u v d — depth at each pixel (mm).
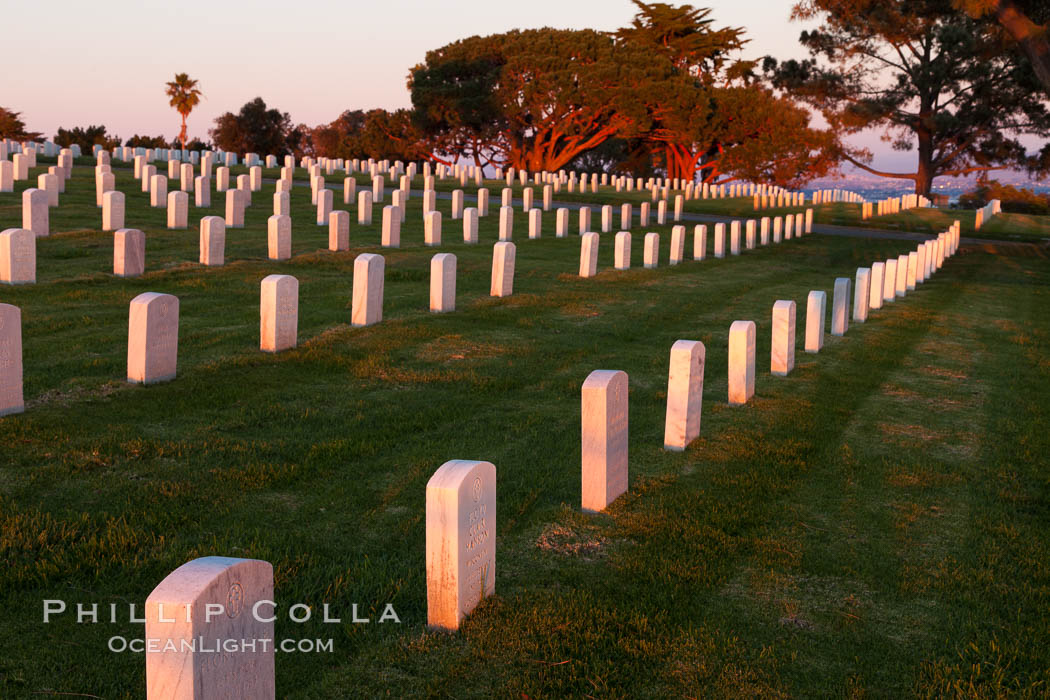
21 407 8375
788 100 72312
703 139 76250
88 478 6934
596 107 72250
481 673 4680
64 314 12742
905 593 5766
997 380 12570
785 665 4855
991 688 4645
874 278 19219
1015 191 88812
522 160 80438
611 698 4457
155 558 5660
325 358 11328
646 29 82750
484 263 21594
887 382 12219
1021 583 5945
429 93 75688
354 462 7785
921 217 53688
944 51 63594
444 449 8266
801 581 5910
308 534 6258
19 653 4609
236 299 14938
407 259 20891
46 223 19719
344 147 87938
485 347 12742
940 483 7965
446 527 5000
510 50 75062
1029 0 30734
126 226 22656
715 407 10406
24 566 5391
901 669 4855
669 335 14727
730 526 6723
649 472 7988
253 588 3682
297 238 23391
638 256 26625
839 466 8352
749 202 54719
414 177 52781
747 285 21641
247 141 93375
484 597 5430
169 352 9844
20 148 44688
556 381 11102
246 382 10016
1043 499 7617
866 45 60844
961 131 71125
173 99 81750
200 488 6910
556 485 7492
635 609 5371
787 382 11914
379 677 4609
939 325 17422
